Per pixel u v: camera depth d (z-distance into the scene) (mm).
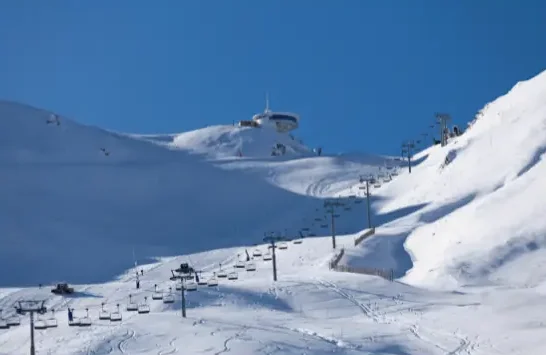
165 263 94625
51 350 53219
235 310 63250
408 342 53562
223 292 68125
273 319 59844
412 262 85000
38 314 66875
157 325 57375
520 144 108750
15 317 67438
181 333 55031
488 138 117125
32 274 93250
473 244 79812
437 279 74438
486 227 82812
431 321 58906
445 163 116875
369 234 94312
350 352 50938
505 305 62531
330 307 63969
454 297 66562
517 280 72062
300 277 73625
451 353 51156
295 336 54312
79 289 76812
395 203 112375
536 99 120000
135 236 114562
